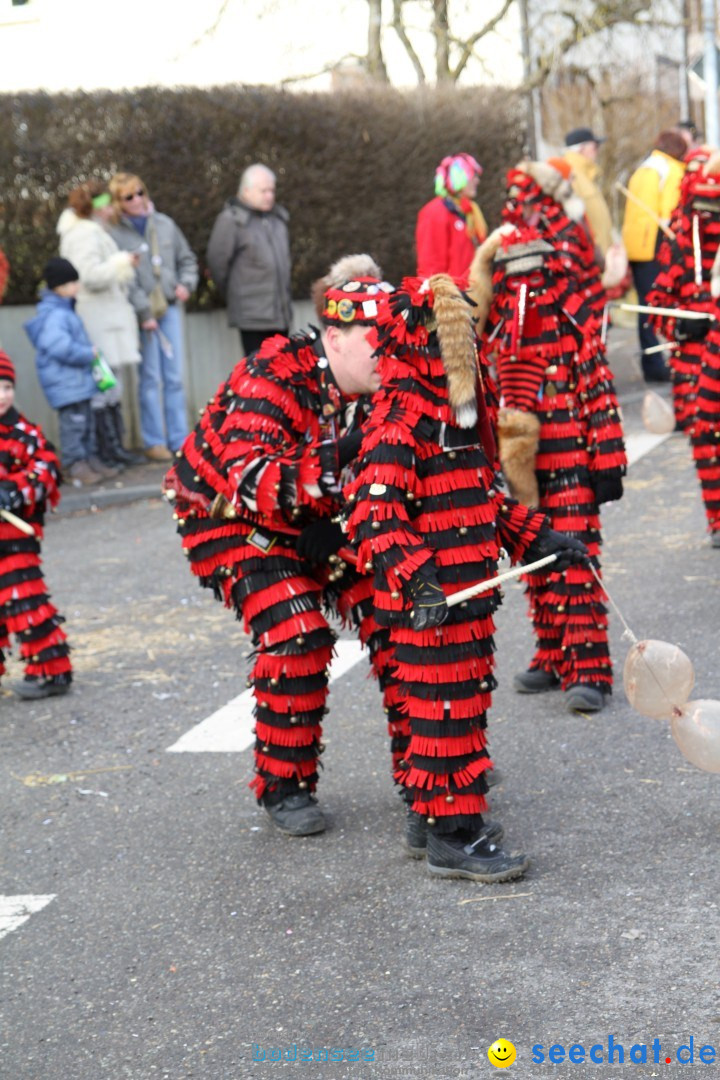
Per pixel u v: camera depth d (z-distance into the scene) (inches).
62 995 157.6
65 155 514.0
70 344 462.6
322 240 605.9
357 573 185.0
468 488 166.6
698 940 154.1
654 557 331.3
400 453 162.7
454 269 458.9
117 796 217.6
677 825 185.5
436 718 171.2
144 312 490.6
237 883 182.1
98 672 285.1
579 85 868.6
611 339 773.9
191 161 549.0
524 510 173.8
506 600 308.3
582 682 232.5
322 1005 149.0
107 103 526.9
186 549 194.4
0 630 269.4
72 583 362.3
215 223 519.8
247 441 175.6
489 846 175.6
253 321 514.3
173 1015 150.6
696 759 165.5
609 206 875.4
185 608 331.3
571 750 216.8
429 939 161.0
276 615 187.8
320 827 194.7
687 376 396.2
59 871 191.5
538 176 274.7
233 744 236.8
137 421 545.6
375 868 182.2
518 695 245.3
